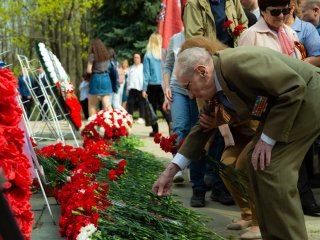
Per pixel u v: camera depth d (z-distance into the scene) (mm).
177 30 7793
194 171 6324
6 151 3682
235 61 3807
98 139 9719
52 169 5953
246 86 3801
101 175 5938
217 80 3988
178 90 6734
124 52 29031
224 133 5031
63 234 4629
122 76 19094
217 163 4961
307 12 6891
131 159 7535
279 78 3711
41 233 5016
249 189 4801
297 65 3926
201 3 6582
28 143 4773
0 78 3785
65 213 4770
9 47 36719
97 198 4715
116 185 5289
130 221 4535
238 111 3906
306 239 3854
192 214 4961
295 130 3846
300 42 6133
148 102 14188
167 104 7500
